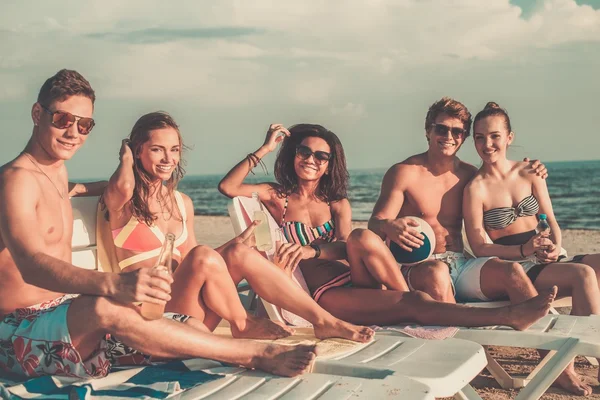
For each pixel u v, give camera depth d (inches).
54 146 119.3
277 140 186.4
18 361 109.8
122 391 103.3
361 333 136.8
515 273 170.4
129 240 142.5
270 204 188.1
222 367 117.0
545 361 167.2
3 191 111.3
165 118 143.6
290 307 140.7
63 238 123.8
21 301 116.3
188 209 153.8
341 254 175.0
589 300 170.4
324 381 109.4
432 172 198.4
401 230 173.8
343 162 188.5
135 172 143.2
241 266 138.9
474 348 130.1
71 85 119.6
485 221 198.8
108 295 104.0
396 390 104.1
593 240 686.5
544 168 200.4
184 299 130.6
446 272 172.4
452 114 191.9
